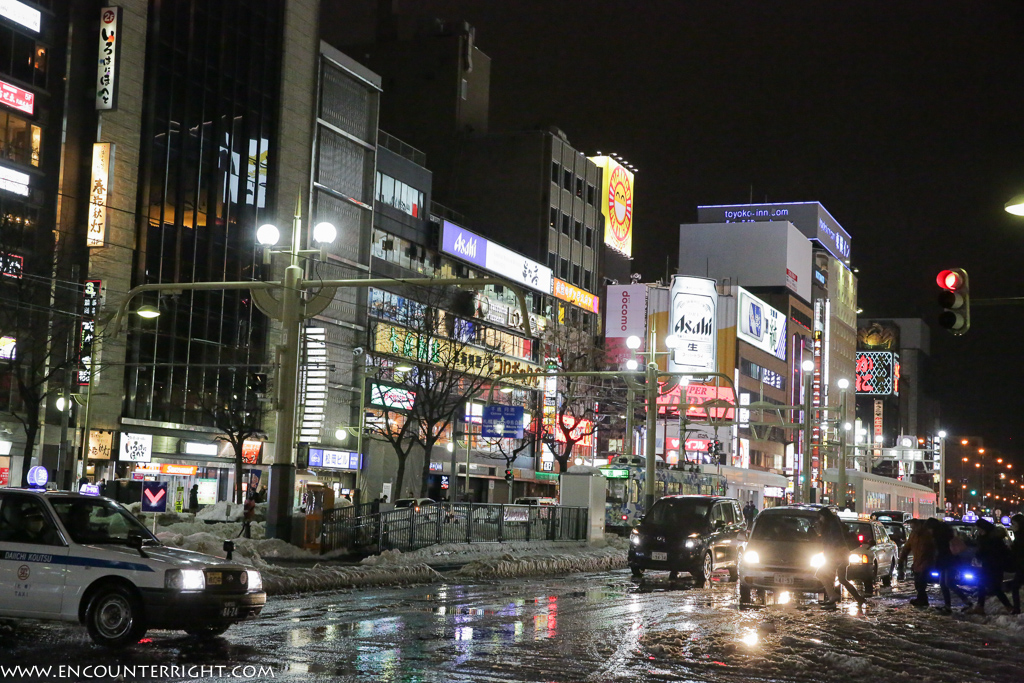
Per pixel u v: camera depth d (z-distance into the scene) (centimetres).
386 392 5384
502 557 2869
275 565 2248
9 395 4366
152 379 5069
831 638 1551
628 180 9919
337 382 5916
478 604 1886
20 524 1236
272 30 5881
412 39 8612
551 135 8306
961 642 1564
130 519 1315
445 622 1588
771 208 13662
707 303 9475
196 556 1277
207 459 5253
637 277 10262
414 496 6072
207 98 5478
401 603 1847
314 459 5634
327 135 6200
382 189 6594
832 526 2216
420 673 1123
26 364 3900
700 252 12269
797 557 2122
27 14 4666
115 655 1158
